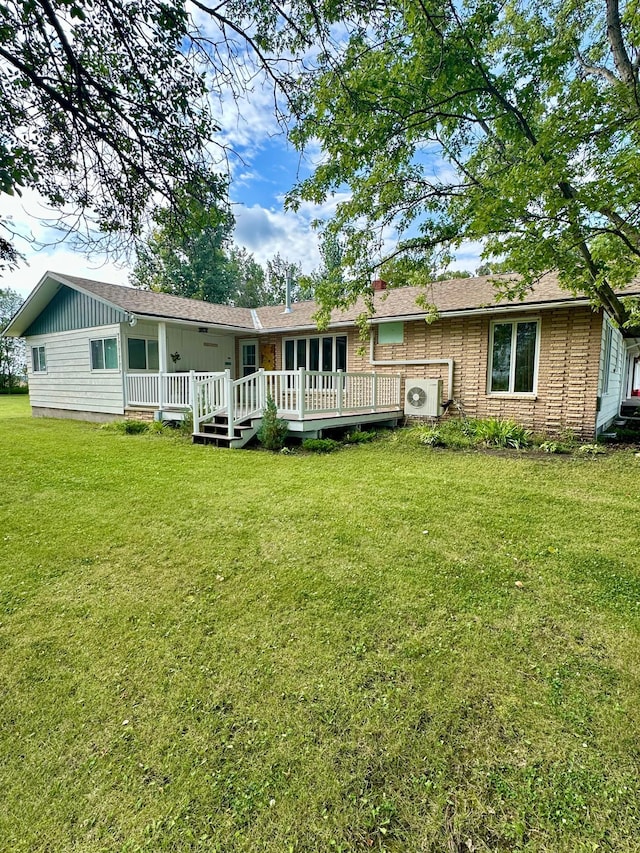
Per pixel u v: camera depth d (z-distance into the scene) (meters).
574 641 2.37
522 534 3.87
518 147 5.40
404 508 4.58
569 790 1.52
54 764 1.64
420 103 4.67
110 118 3.14
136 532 3.94
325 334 12.25
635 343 15.83
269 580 3.04
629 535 3.84
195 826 1.41
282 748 1.69
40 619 2.58
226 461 7.03
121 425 10.27
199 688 2.02
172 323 11.27
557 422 8.54
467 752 1.68
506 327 9.12
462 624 2.52
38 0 2.51
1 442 8.82
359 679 2.07
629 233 5.04
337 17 3.11
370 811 1.45
